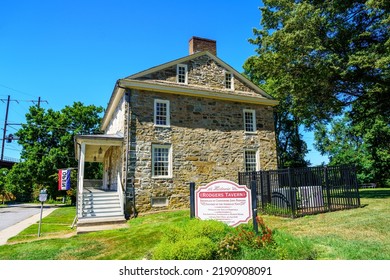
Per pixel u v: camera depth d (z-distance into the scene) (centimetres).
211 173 1514
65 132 3036
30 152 2858
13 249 785
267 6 1658
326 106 1695
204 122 1561
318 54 1457
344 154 3559
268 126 1766
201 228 545
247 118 1727
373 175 3212
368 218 830
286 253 508
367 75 1446
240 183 1466
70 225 1296
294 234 685
